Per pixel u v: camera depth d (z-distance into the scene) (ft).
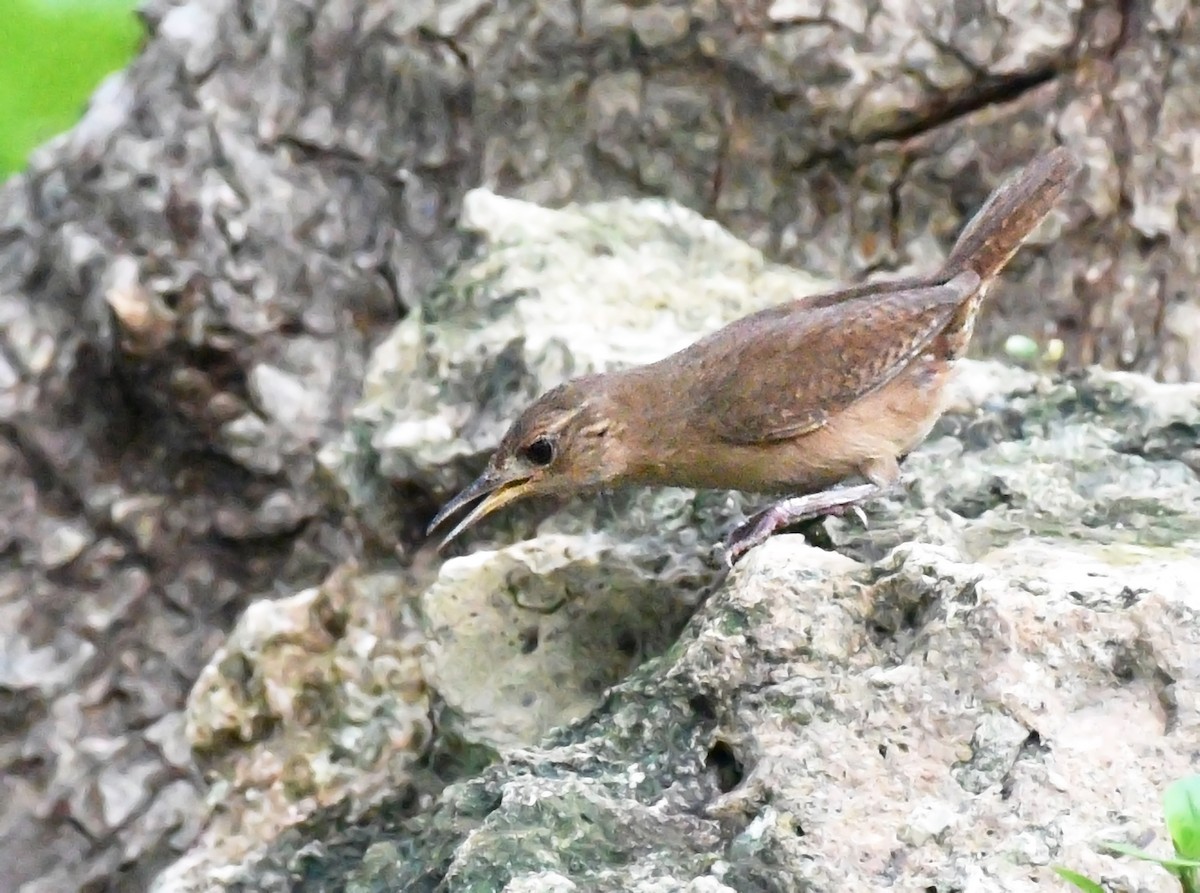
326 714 32.24
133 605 36.99
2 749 36.42
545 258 33.91
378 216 37.04
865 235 35.86
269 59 37.09
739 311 33.94
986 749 20.61
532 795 21.11
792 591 22.81
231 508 36.81
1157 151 34.94
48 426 36.96
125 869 35.58
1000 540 25.54
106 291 35.76
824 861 19.53
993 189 35.19
